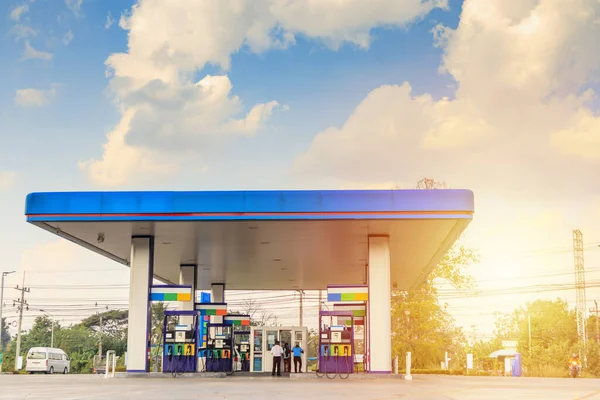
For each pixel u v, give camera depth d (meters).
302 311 65.94
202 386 19.55
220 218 23.80
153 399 14.57
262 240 28.42
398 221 24.06
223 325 31.39
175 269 38.19
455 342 60.44
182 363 26.17
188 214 23.88
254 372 33.66
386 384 20.88
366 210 23.58
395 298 52.44
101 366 75.81
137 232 26.38
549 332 85.19
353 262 34.97
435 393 16.89
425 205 23.55
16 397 15.19
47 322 100.31
